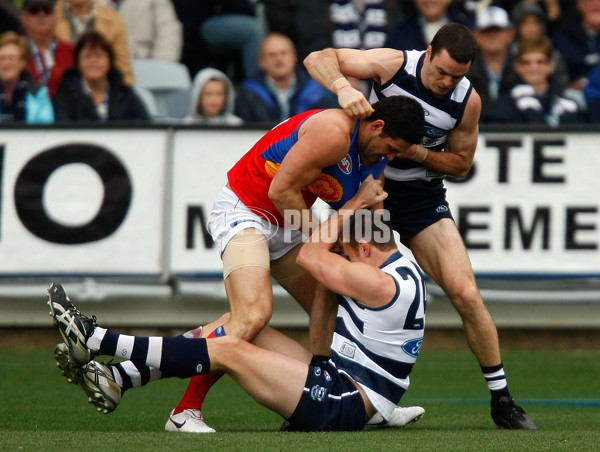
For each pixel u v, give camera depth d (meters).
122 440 14.04
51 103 28.30
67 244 26.20
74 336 14.82
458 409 20.19
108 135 26.23
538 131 26.22
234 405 20.56
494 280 26.23
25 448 13.12
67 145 26.20
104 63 27.84
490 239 26.22
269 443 13.68
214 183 26.19
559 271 26.23
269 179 16.45
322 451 12.93
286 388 15.05
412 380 24.05
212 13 32.94
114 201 26.20
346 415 15.29
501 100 28.17
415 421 17.12
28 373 24.16
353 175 16.00
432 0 30.38
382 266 15.59
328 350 16.59
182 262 26.23
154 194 26.22
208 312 26.38
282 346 16.28
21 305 26.45
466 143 17.45
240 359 15.07
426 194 17.91
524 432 15.96
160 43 32.34
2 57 28.12
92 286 26.19
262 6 33.59
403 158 17.56
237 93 29.03
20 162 26.14
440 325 26.69
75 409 19.39
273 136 16.47
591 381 23.89
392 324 15.32
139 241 26.23
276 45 28.48
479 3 34.00
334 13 32.34
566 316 26.47
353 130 15.80
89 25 30.41
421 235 17.97
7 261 26.19
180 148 26.22
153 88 30.89
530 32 29.89
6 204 26.14
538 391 22.67
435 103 16.83
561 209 26.20
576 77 32.56
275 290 26.45
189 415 15.80
